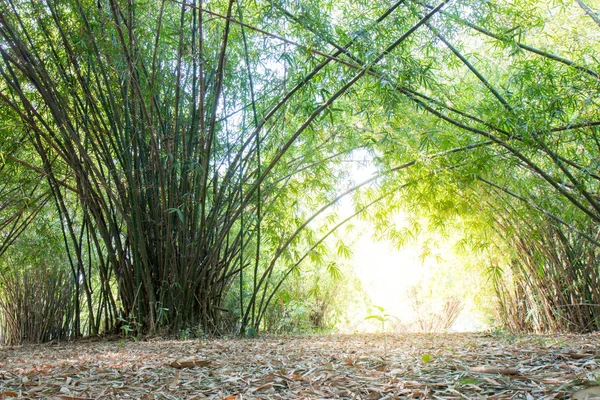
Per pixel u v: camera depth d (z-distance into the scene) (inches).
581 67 142.6
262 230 218.4
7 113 176.6
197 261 182.1
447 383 67.6
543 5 182.1
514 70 170.6
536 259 214.7
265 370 84.2
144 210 182.7
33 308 214.1
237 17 177.0
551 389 61.9
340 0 175.0
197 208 179.5
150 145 173.8
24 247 232.4
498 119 152.9
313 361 92.7
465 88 185.9
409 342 147.0
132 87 165.9
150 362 95.6
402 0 142.9
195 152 179.2
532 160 172.7
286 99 166.4
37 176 202.8
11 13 151.9
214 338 174.7
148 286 175.8
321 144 206.8
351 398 63.3
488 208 214.2
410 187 213.3
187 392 69.8
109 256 189.2
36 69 153.8
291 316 283.1
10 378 80.3
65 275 225.6
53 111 158.7
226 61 180.5
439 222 225.9
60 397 65.5
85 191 177.9
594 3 179.2
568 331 206.7
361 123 199.3
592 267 203.0
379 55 140.3
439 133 171.5
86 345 162.1
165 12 167.2
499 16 155.3
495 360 86.9
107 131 171.5
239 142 196.1
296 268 227.9
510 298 246.5
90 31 149.3
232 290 266.8
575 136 147.6
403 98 154.4
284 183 218.1
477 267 271.9
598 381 61.5
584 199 173.3
